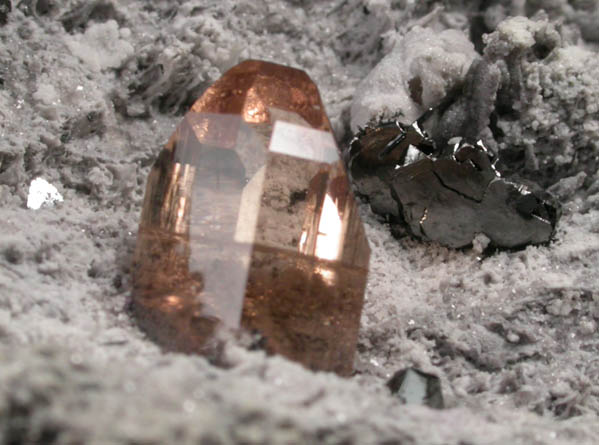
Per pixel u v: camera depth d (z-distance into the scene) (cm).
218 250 5
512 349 5
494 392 5
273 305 5
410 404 5
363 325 5
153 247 5
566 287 5
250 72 5
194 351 5
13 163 5
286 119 5
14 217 5
